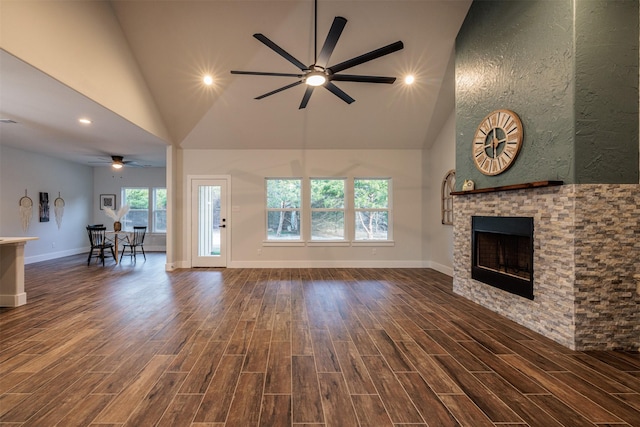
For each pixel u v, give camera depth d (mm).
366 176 6031
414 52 4199
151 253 8117
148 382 1950
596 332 2424
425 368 2152
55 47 2867
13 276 3467
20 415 1627
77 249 7875
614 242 2420
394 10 3787
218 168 5957
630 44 2451
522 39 2924
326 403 1752
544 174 2682
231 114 5203
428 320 3104
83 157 7051
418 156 6043
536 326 2791
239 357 2295
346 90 4805
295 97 4906
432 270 5742
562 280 2518
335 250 6012
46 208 6902
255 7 3748
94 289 4293
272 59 4254
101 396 1798
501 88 3193
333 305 3588
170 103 4969
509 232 3080
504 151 3104
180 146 5875
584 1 2418
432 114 5266
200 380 1978
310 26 3914
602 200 2414
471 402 1771
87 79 3312
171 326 2904
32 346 2455
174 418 1615
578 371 2117
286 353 2365
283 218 6125
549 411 1691
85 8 3271
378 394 1842
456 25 3900
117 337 2643
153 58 4277
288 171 6000
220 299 3818
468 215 3799
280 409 1694
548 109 2643
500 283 3221
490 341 2604
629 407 1729
